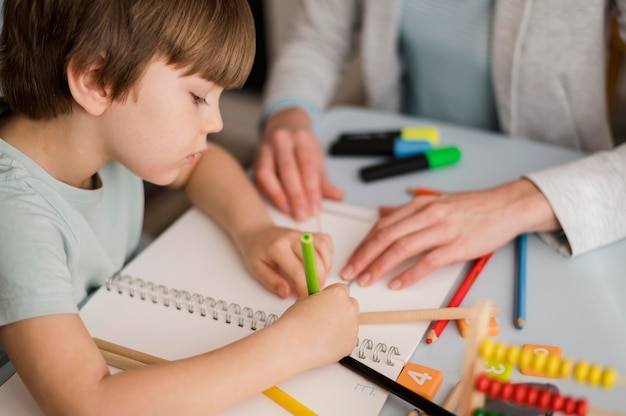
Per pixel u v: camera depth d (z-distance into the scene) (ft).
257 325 2.16
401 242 2.38
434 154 3.01
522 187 2.55
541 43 3.17
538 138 3.55
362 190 2.92
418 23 3.59
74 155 2.25
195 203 2.86
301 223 2.71
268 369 1.83
